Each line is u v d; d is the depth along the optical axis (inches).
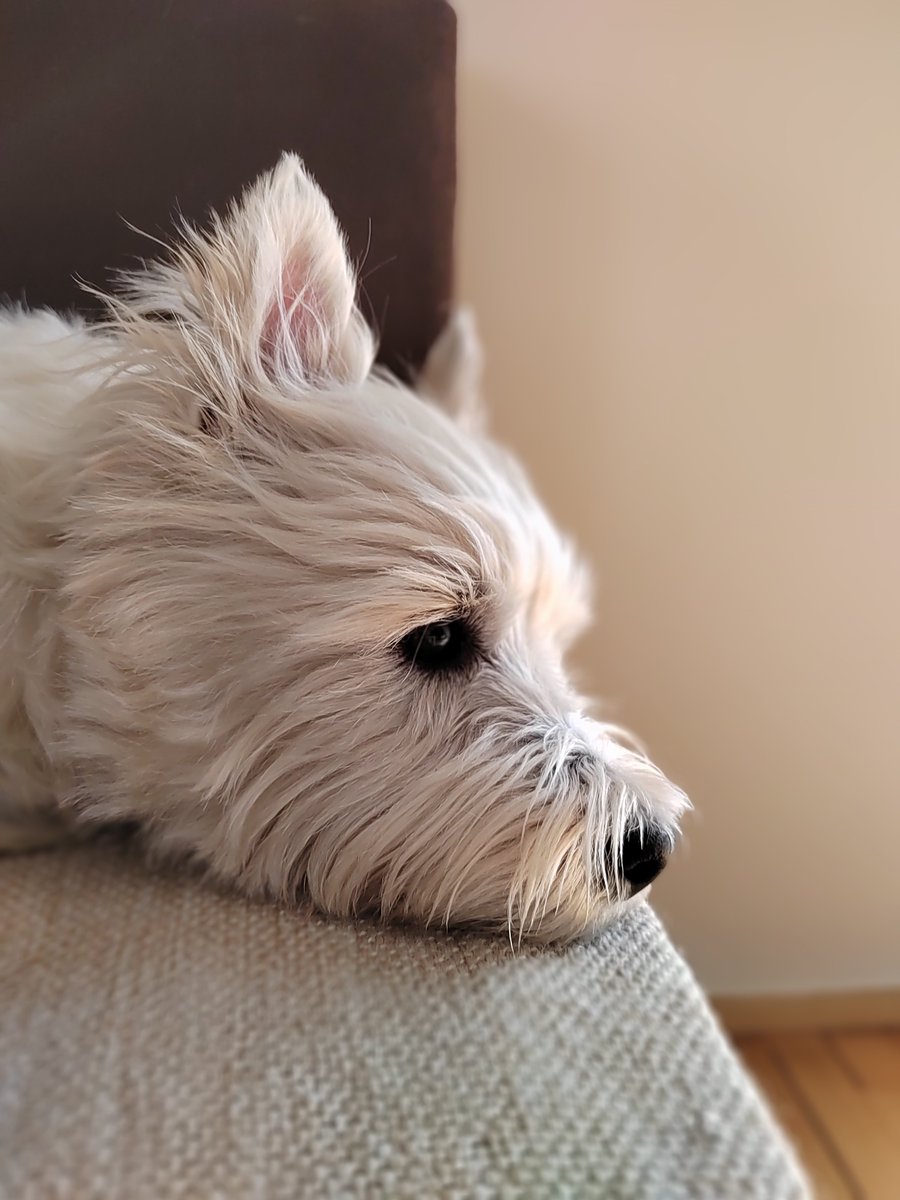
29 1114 6.8
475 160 20.3
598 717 22.3
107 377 11.0
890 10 20.2
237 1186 6.4
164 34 13.6
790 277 21.3
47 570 11.0
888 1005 25.9
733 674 23.4
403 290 15.4
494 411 21.5
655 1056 7.7
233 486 11.2
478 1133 6.9
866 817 24.6
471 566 11.5
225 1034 7.7
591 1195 6.4
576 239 20.9
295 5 13.9
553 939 10.2
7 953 8.7
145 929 9.4
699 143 20.6
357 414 11.7
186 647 10.7
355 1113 7.0
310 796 10.8
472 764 11.0
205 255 11.1
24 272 13.8
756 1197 6.4
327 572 10.9
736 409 21.9
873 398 21.9
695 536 22.5
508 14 19.7
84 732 11.0
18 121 13.4
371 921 10.4
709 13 20.0
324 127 14.3
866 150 20.8
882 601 23.0
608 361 21.6
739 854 24.6
